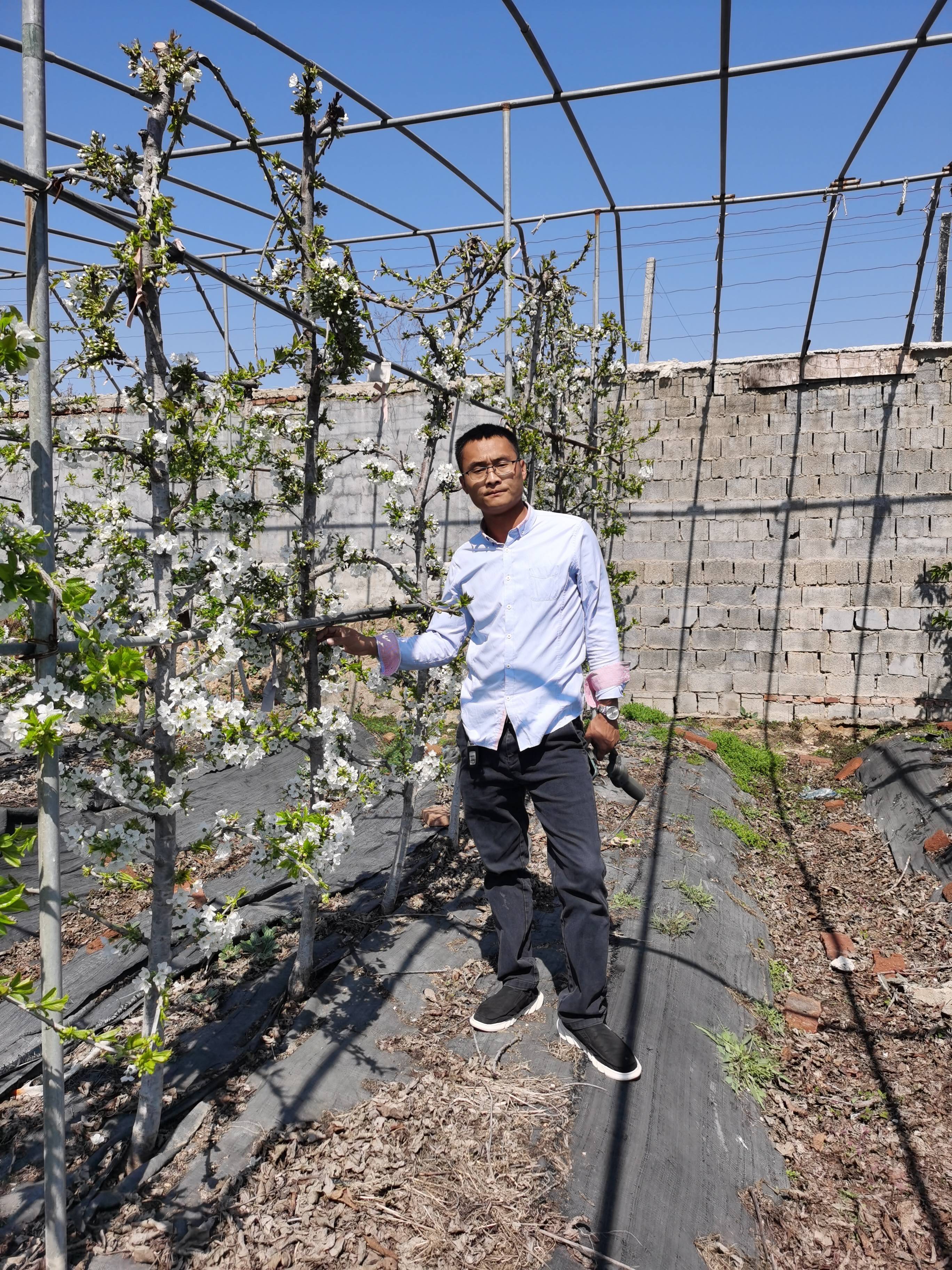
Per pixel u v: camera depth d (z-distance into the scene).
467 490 2.77
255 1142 2.40
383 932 3.71
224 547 2.23
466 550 2.88
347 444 9.09
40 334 1.75
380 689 3.77
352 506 9.13
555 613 2.69
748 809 6.40
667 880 4.34
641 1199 2.29
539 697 2.68
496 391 5.13
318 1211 2.18
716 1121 2.75
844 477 7.99
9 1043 3.00
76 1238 2.11
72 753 2.70
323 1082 2.64
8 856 1.54
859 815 6.35
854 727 8.05
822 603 8.11
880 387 7.84
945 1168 2.79
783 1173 2.74
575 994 2.75
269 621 2.60
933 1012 3.66
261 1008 3.14
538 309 5.63
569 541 2.71
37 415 1.76
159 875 2.28
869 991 3.90
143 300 2.13
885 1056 3.41
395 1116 2.52
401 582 3.41
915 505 7.80
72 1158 2.43
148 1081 2.32
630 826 5.15
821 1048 3.48
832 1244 2.47
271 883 4.14
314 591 2.97
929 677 7.82
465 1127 2.49
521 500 2.81
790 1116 3.03
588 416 8.36
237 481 2.49
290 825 2.41
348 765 2.86
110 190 2.10
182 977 3.40
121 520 2.55
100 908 4.12
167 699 2.23
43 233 1.75
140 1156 2.35
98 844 2.24
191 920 2.30
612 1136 2.47
